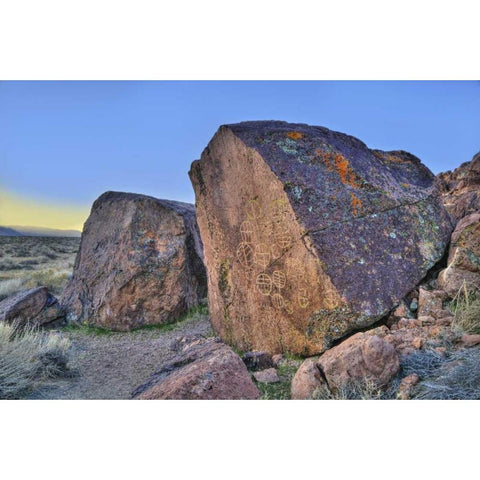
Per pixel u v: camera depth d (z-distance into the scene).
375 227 4.22
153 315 6.89
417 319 3.86
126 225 7.34
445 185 9.10
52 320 6.96
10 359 4.25
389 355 3.11
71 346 6.03
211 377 3.24
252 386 3.33
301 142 4.50
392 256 4.15
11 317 6.39
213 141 5.25
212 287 5.76
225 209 5.15
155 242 7.22
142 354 5.61
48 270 15.97
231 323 5.24
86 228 8.11
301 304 4.08
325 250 3.93
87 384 4.50
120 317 6.81
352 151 4.80
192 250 7.77
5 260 22.33
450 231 4.64
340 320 3.81
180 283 7.09
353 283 3.85
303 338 4.08
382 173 4.73
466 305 3.75
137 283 6.90
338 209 4.16
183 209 8.23
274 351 4.48
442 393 2.89
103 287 7.05
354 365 3.12
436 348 3.41
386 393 3.07
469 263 4.14
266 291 4.52
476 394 2.85
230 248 5.12
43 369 4.58
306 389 3.23
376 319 3.82
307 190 4.20
